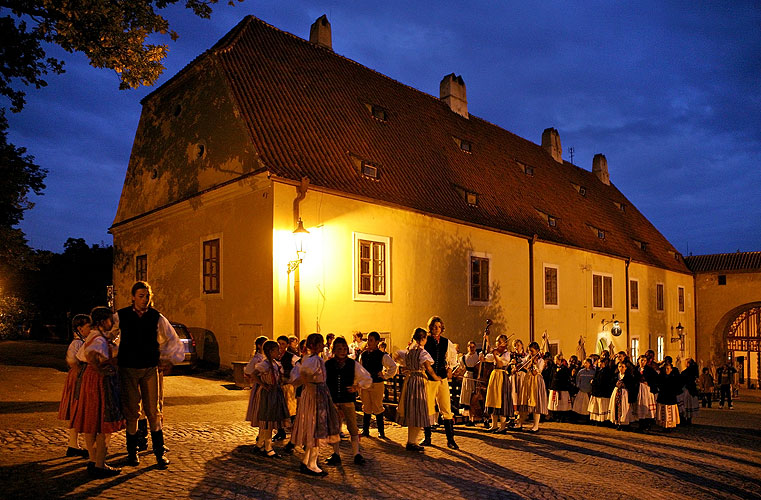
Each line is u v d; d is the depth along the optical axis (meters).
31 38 9.66
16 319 20.80
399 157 17.72
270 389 6.73
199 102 15.68
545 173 27.77
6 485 5.09
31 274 28.42
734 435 11.66
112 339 5.68
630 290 28.52
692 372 13.59
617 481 6.71
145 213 17.47
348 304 14.05
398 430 9.38
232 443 7.32
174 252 16.25
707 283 36.41
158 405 5.91
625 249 28.41
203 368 14.25
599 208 30.12
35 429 7.25
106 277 30.34
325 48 20.06
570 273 23.67
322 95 17.09
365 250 14.79
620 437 10.20
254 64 15.80
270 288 12.54
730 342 36.47
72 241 30.59
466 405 11.00
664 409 11.47
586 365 12.77
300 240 12.84
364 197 14.42
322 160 14.47
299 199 12.97
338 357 6.77
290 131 14.51
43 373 13.14
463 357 11.43
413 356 7.68
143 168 18.47
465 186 19.73
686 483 6.89
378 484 5.84
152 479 5.48
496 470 6.80
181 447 6.91
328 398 6.25
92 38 9.09
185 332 13.84
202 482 5.48
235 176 13.74
